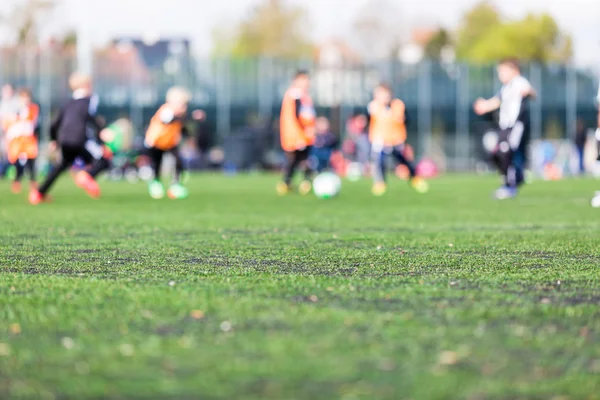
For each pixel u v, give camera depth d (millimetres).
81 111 19500
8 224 13047
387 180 38094
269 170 52531
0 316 5379
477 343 4621
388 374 4012
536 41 86625
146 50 57250
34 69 55188
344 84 60062
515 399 3688
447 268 7699
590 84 62344
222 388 3811
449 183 33969
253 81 58281
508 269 7633
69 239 10656
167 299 5938
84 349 4496
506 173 22016
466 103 61312
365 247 9633
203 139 52969
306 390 3775
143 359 4289
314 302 5840
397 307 5656
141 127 56219
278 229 12258
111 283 6781
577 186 30531
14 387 3846
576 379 3973
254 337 4738
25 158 25141
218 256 8719
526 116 21812
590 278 7070
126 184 32500
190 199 21047
